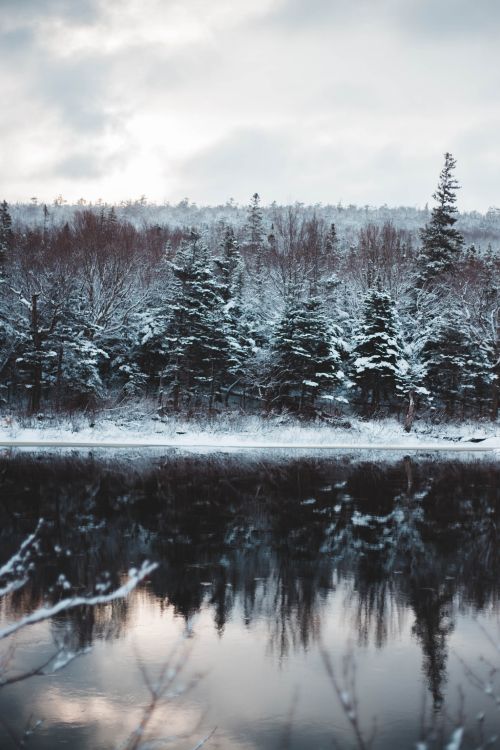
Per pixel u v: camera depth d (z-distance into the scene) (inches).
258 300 2256.4
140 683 294.2
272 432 1579.7
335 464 1159.6
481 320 1971.0
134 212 7869.1
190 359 1760.6
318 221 3361.2
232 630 360.2
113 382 1919.3
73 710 270.1
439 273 2333.9
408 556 525.0
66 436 1444.4
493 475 1056.2
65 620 366.6
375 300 1854.1
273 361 1774.1
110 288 1905.8
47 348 1680.6
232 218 7677.2
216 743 245.4
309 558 513.7
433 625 371.6
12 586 155.6
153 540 558.9
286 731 251.8
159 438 1478.8
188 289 1774.1
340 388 1982.0
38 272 1854.1
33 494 766.5
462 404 1973.4
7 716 263.7
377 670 312.3
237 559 506.0
